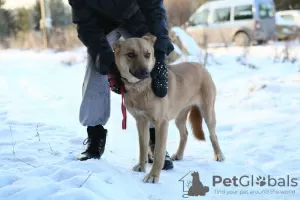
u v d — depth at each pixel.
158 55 4.07
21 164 4.13
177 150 4.77
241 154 4.66
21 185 3.33
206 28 16.84
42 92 8.93
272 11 18.44
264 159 4.39
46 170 3.79
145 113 4.00
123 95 4.06
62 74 11.80
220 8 18.44
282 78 9.05
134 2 4.30
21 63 15.11
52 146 4.90
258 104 6.98
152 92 3.92
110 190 3.35
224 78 9.64
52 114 6.87
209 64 11.25
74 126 6.11
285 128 5.41
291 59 11.82
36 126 5.91
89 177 3.45
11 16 28.06
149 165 4.49
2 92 9.05
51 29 22.83
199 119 4.91
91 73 4.33
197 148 5.15
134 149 5.03
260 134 5.31
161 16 4.33
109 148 5.02
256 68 10.62
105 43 4.14
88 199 3.06
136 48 3.89
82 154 4.36
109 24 4.44
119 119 6.53
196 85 4.64
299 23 19.80
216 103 7.37
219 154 4.58
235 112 6.67
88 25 4.18
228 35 17.83
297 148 4.65
